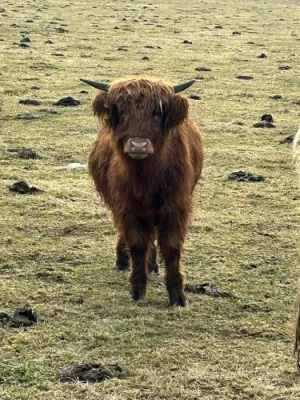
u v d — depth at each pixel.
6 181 13.51
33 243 10.54
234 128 18.53
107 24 43.06
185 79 25.75
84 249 10.43
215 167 15.09
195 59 30.67
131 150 7.85
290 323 8.19
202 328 8.03
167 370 7.00
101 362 7.10
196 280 9.43
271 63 30.64
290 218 12.10
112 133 8.35
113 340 7.62
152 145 8.00
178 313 8.39
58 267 9.71
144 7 55.94
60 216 11.76
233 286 9.27
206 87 24.41
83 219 11.69
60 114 19.45
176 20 47.75
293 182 14.18
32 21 41.97
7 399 6.39
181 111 8.16
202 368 7.04
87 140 16.84
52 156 15.53
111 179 8.77
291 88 24.98
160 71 27.27
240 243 10.88
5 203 12.23
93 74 26.03
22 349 7.34
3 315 8.02
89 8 52.69
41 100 21.06
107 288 9.13
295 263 10.12
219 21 48.88
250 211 12.41
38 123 18.36
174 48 34.06
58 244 10.55
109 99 8.14
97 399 6.42
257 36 40.91
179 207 8.60
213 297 8.92
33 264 9.77
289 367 7.11
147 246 8.86
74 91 22.78
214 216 12.05
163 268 9.98
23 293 8.79
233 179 14.21
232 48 35.09
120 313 8.34
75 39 35.53
